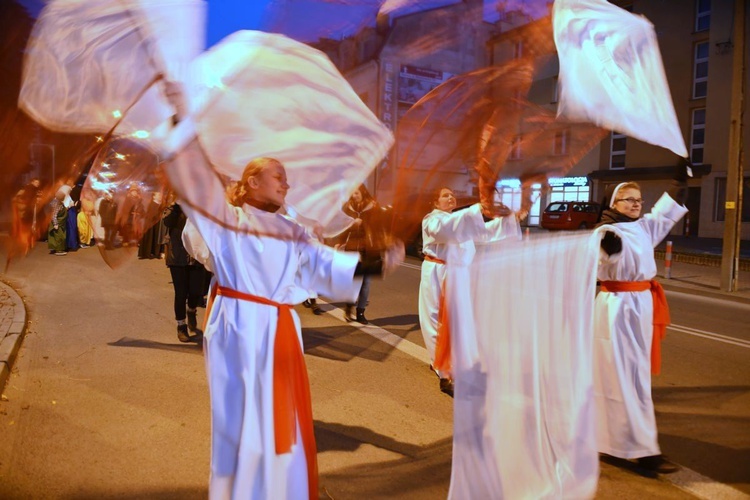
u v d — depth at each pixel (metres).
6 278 9.16
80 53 1.67
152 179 2.31
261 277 2.16
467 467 2.58
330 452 3.31
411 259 13.30
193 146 1.87
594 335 3.18
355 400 4.16
